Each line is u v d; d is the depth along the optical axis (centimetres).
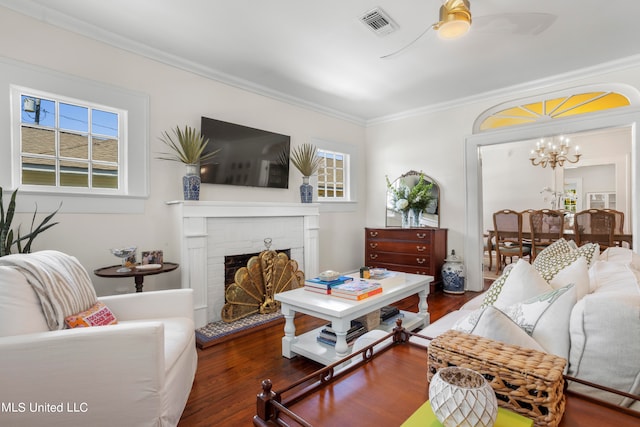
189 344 169
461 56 294
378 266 445
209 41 266
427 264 400
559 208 611
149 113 278
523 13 231
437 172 435
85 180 250
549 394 71
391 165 480
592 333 90
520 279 128
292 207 358
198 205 278
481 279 407
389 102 421
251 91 354
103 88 252
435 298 379
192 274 273
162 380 129
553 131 349
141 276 234
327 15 232
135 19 236
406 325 249
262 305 311
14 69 215
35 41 223
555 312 100
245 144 343
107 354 122
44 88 226
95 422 121
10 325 120
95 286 249
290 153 395
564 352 96
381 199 491
